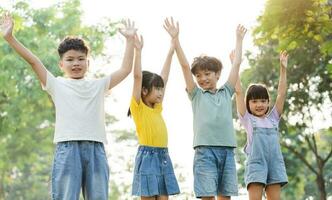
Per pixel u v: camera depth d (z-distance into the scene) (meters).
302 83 25.12
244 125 9.53
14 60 27.58
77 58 7.55
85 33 28.69
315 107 25.50
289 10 13.91
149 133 8.81
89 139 7.32
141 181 8.75
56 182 7.24
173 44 9.16
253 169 9.30
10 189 51.06
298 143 28.56
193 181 9.02
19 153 36.47
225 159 9.00
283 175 9.38
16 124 30.56
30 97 28.56
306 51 23.91
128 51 7.75
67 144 7.29
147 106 8.92
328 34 14.27
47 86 7.46
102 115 7.54
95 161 7.34
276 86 25.67
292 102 25.47
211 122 9.01
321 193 27.47
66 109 7.39
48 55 26.91
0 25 7.28
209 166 8.90
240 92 9.48
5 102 30.19
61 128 7.36
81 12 28.67
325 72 24.27
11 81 28.12
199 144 9.00
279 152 9.46
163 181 8.84
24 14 27.69
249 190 9.38
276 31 14.28
